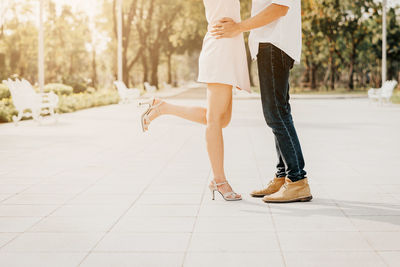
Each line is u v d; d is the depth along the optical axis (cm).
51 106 1325
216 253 296
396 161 661
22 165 636
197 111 454
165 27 5347
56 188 491
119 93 2455
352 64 4847
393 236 326
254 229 345
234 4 436
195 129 1128
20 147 816
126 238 327
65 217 381
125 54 4125
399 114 1611
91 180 533
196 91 4988
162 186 499
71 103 1852
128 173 575
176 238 326
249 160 674
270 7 406
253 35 426
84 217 381
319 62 5147
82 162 660
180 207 411
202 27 4628
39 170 598
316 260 282
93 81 6303
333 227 348
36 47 6297
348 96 3175
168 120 1380
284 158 427
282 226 351
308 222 361
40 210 403
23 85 1235
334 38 4534
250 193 455
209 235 332
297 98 3077
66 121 1359
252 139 931
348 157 699
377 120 1373
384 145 838
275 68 422
